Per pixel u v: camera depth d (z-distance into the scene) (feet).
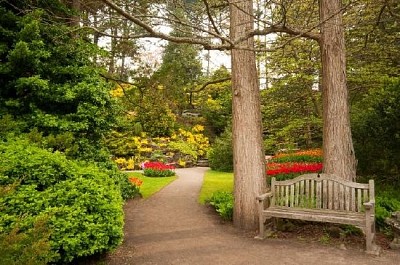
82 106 22.13
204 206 27.53
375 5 26.50
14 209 12.98
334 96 20.45
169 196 32.58
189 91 28.91
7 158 14.69
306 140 52.49
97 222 13.64
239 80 21.01
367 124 26.84
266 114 42.52
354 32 30.63
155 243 17.89
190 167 67.87
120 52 27.89
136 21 13.00
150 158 64.23
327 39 20.68
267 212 18.25
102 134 24.68
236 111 21.16
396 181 26.99
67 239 12.57
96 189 14.79
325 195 18.40
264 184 20.74
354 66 33.19
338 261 14.69
